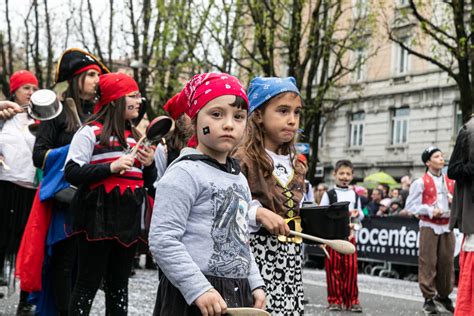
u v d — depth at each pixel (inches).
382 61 1288.1
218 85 116.0
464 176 235.6
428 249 336.8
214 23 808.9
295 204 151.3
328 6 836.0
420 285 335.3
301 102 155.3
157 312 119.8
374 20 863.1
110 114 189.8
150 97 955.3
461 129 238.5
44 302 209.8
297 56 803.4
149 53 964.6
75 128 209.6
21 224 259.8
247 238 121.5
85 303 183.8
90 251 184.2
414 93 1239.5
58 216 203.0
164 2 835.4
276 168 151.9
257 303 119.9
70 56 216.2
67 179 184.7
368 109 1327.5
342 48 876.0
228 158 124.6
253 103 152.6
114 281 191.0
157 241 111.7
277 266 147.3
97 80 217.6
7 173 255.9
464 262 234.7
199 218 116.0
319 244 150.9
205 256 114.9
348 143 1371.8
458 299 234.4
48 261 208.8
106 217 183.9
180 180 114.6
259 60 822.5
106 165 181.9
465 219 233.5
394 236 529.7
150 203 221.1
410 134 1250.0
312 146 857.5
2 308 266.1
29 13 1088.2
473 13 655.8
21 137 259.9
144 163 187.9
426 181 346.9
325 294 390.3
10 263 264.2
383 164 1293.1
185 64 860.6
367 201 679.7
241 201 120.4
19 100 270.1
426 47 1186.6
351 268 326.6
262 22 794.2
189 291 109.3
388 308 340.5
